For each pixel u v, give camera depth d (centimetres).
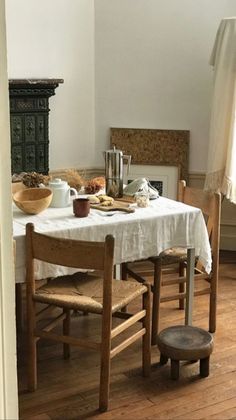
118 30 453
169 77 455
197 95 453
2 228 113
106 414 247
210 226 321
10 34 413
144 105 462
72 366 288
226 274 419
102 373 246
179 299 341
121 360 294
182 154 458
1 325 116
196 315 348
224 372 284
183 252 323
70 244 236
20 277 256
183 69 452
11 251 115
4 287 115
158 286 308
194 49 448
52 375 279
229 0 439
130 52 455
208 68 448
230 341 316
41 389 266
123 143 468
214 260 316
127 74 459
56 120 448
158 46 451
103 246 232
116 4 449
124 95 463
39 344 311
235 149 407
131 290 263
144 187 329
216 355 300
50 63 436
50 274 261
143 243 284
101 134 471
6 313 116
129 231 279
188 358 270
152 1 446
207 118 455
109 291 237
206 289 320
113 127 468
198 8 442
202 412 250
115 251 276
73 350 305
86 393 263
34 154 425
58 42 437
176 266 409
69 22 439
